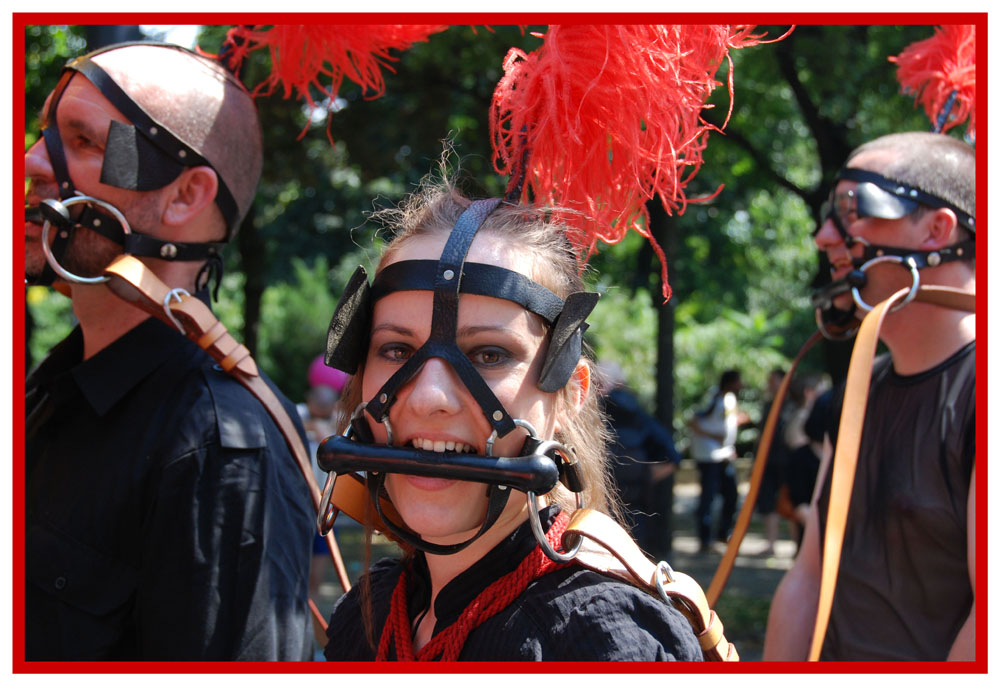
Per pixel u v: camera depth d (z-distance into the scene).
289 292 16.73
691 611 1.13
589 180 1.31
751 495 2.00
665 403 6.86
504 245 1.08
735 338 15.14
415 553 1.23
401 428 1.04
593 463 1.21
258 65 2.51
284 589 1.47
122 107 1.56
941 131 2.26
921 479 1.83
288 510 1.52
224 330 1.56
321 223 9.59
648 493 4.52
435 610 1.15
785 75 5.60
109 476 1.48
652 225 6.55
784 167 8.40
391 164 6.92
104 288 1.60
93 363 1.56
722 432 8.58
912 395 1.89
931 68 2.29
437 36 5.55
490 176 6.62
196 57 1.69
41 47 6.18
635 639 1.02
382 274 1.09
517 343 1.05
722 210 8.55
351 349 1.11
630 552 1.09
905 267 1.91
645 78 1.30
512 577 1.09
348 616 1.33
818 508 2.07
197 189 1.62
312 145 6.97
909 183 1.92
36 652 1.44
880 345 4.88
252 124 1.73
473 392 1.01
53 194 1.56
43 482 1.54
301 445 1.58
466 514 1.04
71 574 1.45
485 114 6.56
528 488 0.99
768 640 2.07
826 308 2.04
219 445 1.47
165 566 1.42
